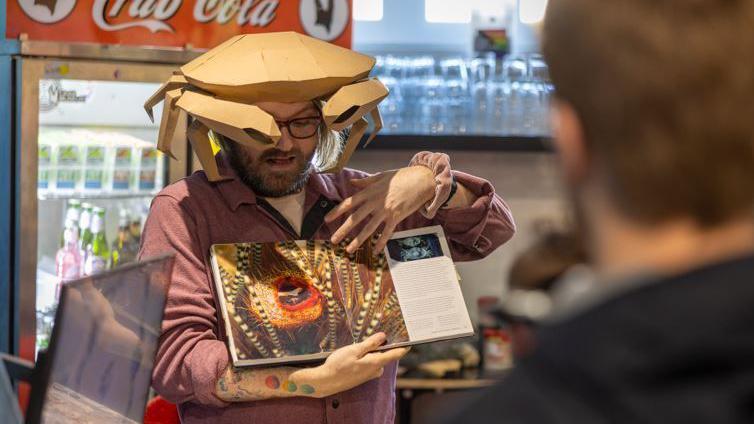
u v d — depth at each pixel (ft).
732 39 1.94
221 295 6.15
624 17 2.02
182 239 6.43
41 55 9.92
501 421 1.90
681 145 1.97
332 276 6.38
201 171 6.92
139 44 10.31
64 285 3.76
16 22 10.02
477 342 13.07
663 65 1.97
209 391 6.06
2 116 9.97
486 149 12.80
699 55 1.94
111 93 10.80
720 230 2.01
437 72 12.94
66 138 10.91
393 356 6.12
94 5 10.17
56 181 10.88
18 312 10.07
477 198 7.07
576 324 1.90
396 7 13.80
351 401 6.44
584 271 2.43
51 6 10.08
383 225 6.81
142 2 10.28
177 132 10.48
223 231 6.54
